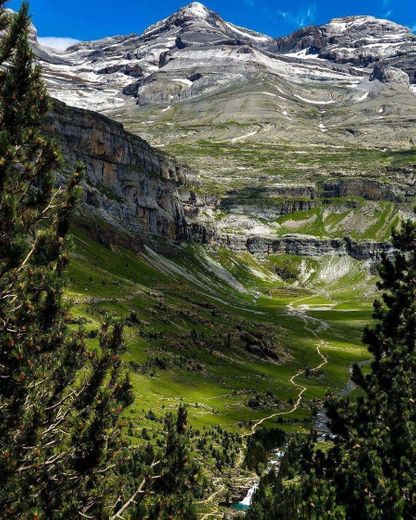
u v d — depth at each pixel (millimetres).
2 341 20938
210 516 71375
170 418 24609
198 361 172875
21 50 24625
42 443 23281
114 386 23859
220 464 97875
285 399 161125
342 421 36969
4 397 21047
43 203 24422
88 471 22484
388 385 37188
